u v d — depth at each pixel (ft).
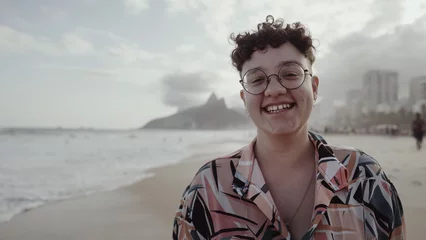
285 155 4.61
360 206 4.15
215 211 4.40
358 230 4.00
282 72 4.40
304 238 3.89
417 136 52.37
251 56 4.64
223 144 107.96
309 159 4.74
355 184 4.26
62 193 25.50
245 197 4.28
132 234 16.01
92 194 25.02
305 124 4.64
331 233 3.91
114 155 63.52
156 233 16.10
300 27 4.73
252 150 4.78
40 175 35.47
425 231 12.69
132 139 161.27
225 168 4.69
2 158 55.83
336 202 4.10
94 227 17.16
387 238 4.17
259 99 4.50
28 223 17.99
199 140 148.66
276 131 4.36
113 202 22.35
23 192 25.94
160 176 33.78
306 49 4.55
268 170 4.71
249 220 4.17
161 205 21.35
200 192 4.63
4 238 15.79
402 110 154.92
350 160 4.50
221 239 4.19
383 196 4.27
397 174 25.03
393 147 56.13
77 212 19.97
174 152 72.23
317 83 4.94
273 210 4.08
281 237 4.01
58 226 17.42
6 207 21.27
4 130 190.19
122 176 34.24
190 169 39.47
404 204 16.19
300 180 4.58
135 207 20.90
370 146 59.31
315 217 3.96
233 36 4.95
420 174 24.70
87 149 82.28
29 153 67.72
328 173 4.23
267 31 4.54
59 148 85.10
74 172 37.78
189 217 4.60
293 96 4.37
